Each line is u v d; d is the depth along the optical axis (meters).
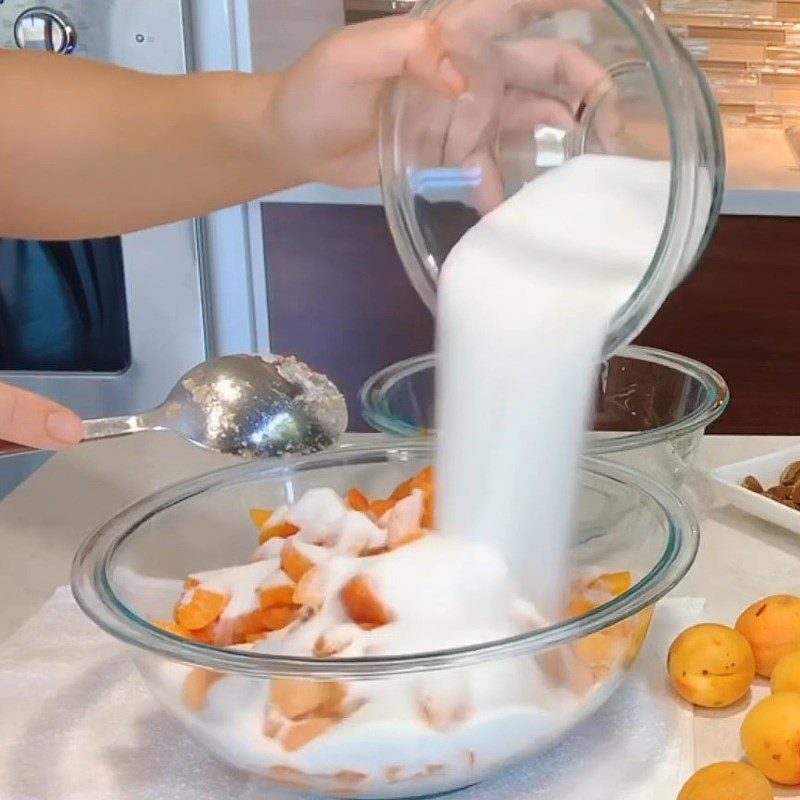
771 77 1.70
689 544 0.56
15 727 0.59
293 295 1.42
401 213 0.69
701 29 1.69
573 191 0.63
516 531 0.57
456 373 0.60
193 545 0.66
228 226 1.42
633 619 0.53
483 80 0.65
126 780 0.54
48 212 0.87
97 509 0.86
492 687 0.48
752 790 0.47
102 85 0.84
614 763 0.54
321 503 0.62
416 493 0.60
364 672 0.46
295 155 0.80
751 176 1.34
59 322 1.42
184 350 1.45
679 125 0.52
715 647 0.56
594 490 0.65
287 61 1.52
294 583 0.57
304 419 0.64
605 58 0.62
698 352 1.35
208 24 1.40
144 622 0.51
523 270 0.60
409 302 1.40
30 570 0.77
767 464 0.85
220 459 0.94
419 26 0.62
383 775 0.49
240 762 0.51
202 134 0.82
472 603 0.52
